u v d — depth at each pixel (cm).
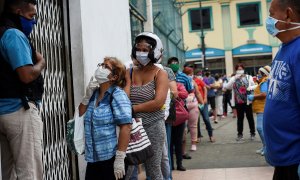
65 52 571
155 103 461
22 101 343
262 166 795
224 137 1208
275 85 294
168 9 1293
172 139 780
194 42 3325
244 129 1378
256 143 1069
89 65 602
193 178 721
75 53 579
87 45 597
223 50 3322
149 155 429
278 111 292
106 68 421
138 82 477
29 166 347
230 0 3309
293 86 284
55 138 519
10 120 341
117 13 767
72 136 433
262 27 3275
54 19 551
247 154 927
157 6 1115
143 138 427
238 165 816
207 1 3338
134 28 925
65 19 577
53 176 503
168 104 550
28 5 362
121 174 405
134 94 469
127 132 409
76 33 580
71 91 575
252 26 3288
